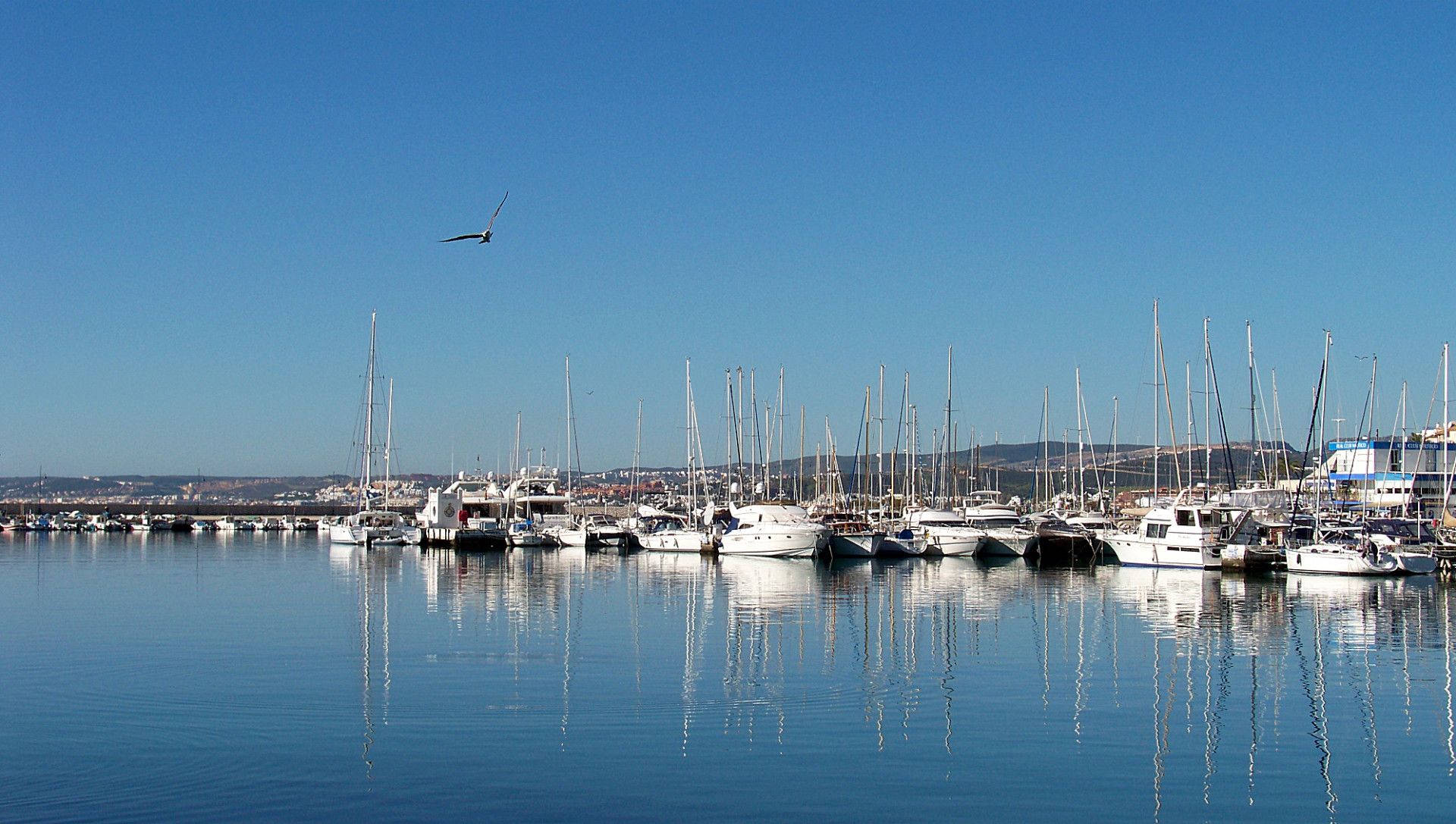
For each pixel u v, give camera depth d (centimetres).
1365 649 4019
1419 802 2259
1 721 2861
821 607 5319
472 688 3269
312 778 2380
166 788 2311
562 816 2148
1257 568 7375
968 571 7869
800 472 11725
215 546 12975
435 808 2197
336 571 8162
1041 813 2178
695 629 4488
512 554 10438
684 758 2520
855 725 2819
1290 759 2555
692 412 11462
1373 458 11669
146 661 3725
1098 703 3092
